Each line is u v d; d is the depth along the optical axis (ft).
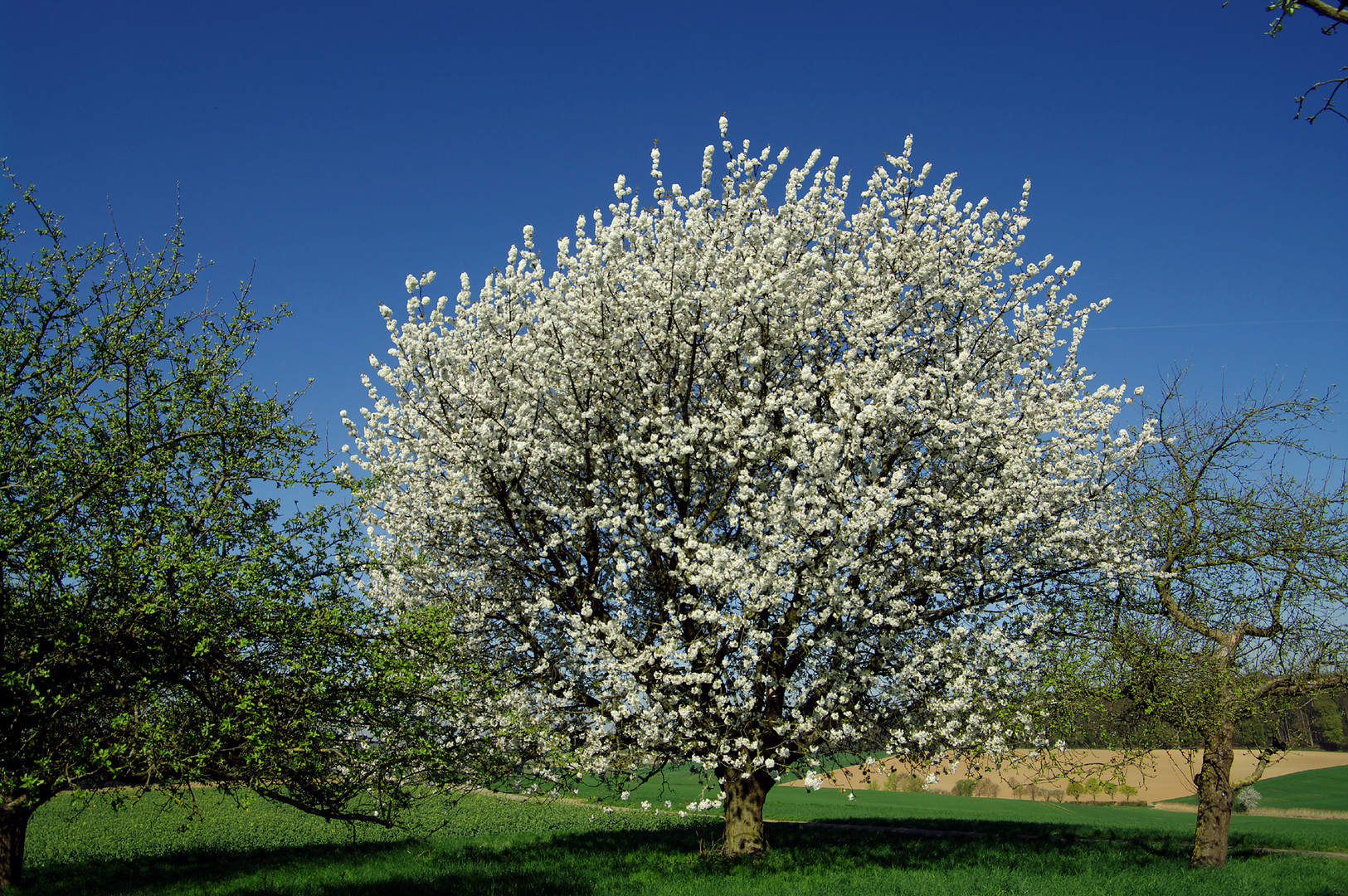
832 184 53.83
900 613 46.93
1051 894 40.42
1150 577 50.52
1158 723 48.21
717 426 47.37
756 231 50.47
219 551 30.63
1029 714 45.47
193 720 29.91
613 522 45.52
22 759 28.86
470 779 41.09
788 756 47.03
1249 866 51.70
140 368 34.99
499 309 52.37
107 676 28.68
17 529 28.25
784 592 43.11
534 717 45.39
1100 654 47.09
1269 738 50.31
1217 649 49.11
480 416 49.39
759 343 48.67
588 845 61.87
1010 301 53.47
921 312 52.29
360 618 32.83
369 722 33.35
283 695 30.42
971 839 69.31
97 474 30.81
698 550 44.01
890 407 43.68
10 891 44.70
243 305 37.73
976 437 46.93
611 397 49.67
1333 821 110.32
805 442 42.63
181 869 53.31
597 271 50.60
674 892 41.16
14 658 27.86
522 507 47.93
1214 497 51.85
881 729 49.32
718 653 46.57
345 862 55.77
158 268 37.29
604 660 44.70
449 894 42.29
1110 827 88.02
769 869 46.93
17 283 34.35
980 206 54.13
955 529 48.24
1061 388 53.42
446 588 48.93
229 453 33.50
